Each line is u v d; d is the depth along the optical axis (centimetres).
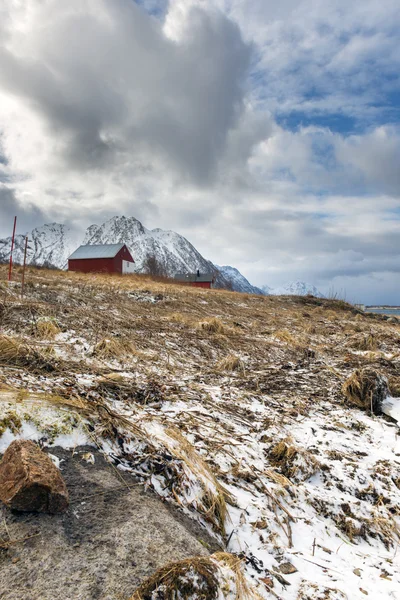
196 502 275
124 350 692
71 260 5838
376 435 484
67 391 387
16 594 171
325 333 1247
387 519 325
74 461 279
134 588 183
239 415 484
